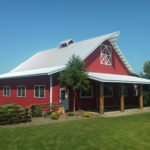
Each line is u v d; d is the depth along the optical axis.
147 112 19.81
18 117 12.91
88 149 7.66
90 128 11.37
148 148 7.84
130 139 9.09
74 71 16.62
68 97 19.88
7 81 25.77
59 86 19.20
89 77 17.80
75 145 8.12
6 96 25.72
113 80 18.05
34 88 20.69
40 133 10.03
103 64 24.05
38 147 7.84
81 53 22.17
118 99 26.50
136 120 14.38
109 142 8.59
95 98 22.77
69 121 13.90
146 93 27.34
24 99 22.17
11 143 8.34
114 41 25.02
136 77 26.98
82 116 16.23
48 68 22.55
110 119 14.85
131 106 25.94
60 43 29.48
